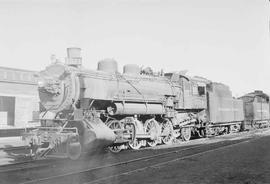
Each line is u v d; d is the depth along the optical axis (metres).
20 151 15.47
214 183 7.97
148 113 16.70
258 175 8.77
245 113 33.06
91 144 12.66
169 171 9.49
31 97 25.06
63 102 13.61
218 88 25.53
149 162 11.45
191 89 21.05
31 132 13.04
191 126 21.09
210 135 23.95
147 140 17.06
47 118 14.08
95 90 14.02
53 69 14.01
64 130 13.08
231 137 22.62
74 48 14.58
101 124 13.66
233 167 10.03
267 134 25.06
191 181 8.19
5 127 23.72
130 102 16.03
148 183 8.00
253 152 13.43
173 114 18.94
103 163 11.59
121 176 8.81
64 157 12.30
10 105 24.53
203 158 11.94
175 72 20.25
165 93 18.39
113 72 15.93
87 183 7.92
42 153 12.47
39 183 8.11
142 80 17.33
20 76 24.17
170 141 18.72
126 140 14.94
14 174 9.39
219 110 25.06
